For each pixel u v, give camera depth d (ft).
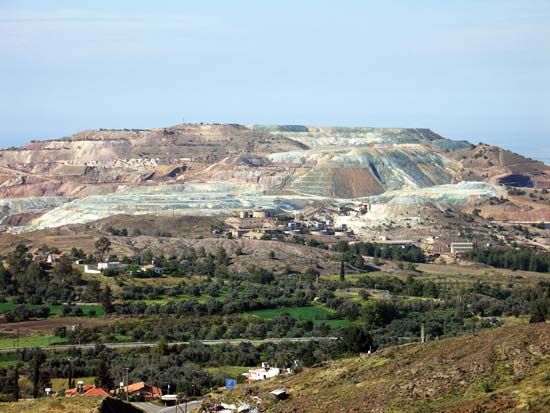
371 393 622.95
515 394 547.90
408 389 607.37
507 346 630.74
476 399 559.38
